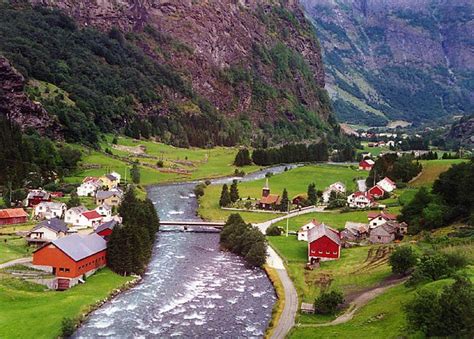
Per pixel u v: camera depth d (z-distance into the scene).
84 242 110.38
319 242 125.19
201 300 99.25
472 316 68.81
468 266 96.50
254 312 93.88
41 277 99.69
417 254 106.44
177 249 137.50
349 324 84.50
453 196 143.88
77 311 89.00
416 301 74.38
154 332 83.81
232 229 142.62
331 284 107.62
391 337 74.56
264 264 123.19
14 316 84.38
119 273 111.75
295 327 85.56
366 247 132.25
